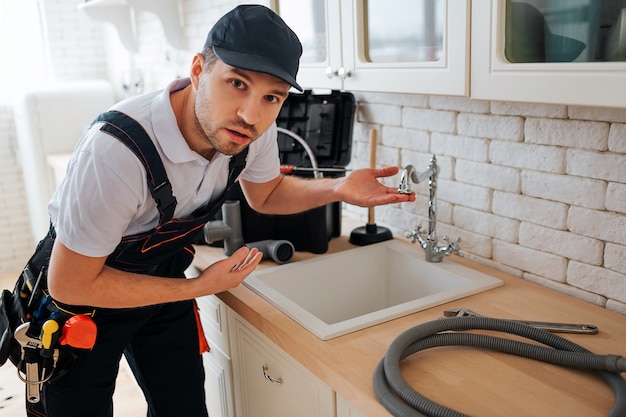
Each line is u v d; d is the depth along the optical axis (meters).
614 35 1.00
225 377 1.91
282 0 1.89
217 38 1.12
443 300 1.53
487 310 1.48
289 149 2.26
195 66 1.19
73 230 1.16
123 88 4.17
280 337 1.43
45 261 1.44
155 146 1.24
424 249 1.85
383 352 1.29
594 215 1.47
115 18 3.74
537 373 1.19
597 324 1.39
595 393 1.12
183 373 1.74
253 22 1.11
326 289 1.89
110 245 1.20
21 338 1.35
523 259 1.68
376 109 2.13
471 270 1.72
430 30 1.35
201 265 1.89
